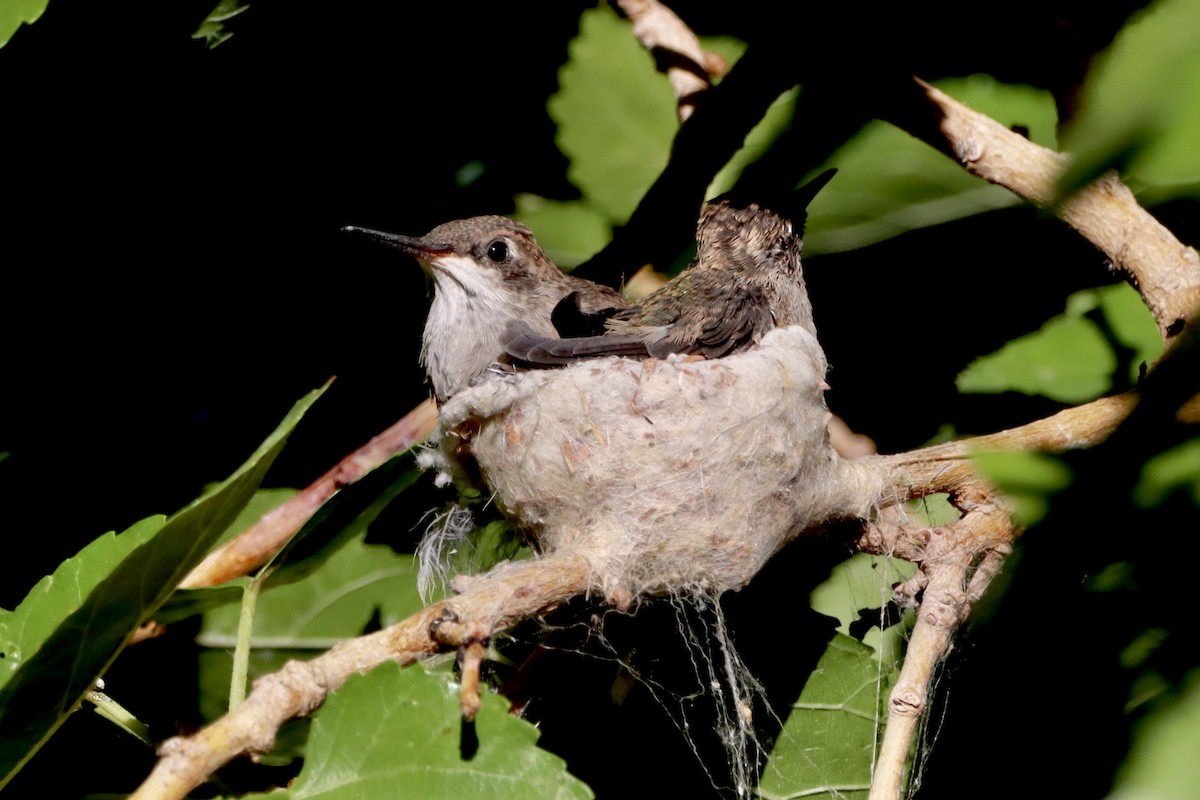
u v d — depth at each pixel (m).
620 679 7.02
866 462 6.56
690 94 8.91
